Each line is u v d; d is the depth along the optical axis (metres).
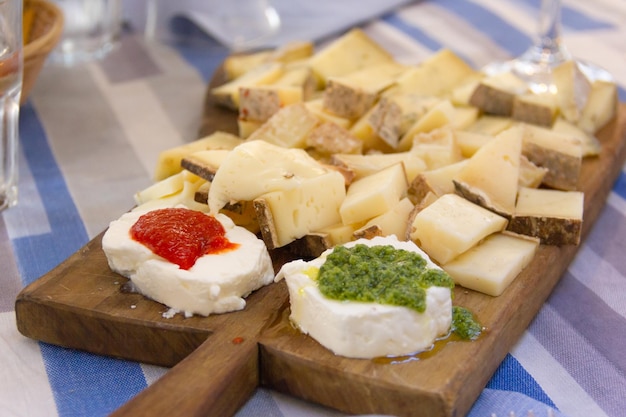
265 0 0.82
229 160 0.46
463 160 0.53
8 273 0.49
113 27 0.80
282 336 0.41
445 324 0.41
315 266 0.42
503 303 0.43
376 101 0.59
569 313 0.47
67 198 0.56
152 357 0.43
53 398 0.41
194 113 0.67
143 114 0.66
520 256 0.45
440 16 0.86
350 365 0.39
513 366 0.43
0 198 0.54
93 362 0.43
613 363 0.43
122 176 0.58
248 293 0.44
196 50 0.79
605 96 0.60
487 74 0.66
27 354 0.43
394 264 0.42
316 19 0.83
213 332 0.41
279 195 0.46
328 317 0.40
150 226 0.44
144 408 0.37
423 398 0.38
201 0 0.80
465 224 0.45
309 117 0.54
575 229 0.47
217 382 0.38
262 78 0.62
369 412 0.39
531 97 0.59
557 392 0.42
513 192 0.49
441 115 0.56
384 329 0.39
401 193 0.49
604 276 0.50
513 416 0.39
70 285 0.44
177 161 0.53
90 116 0.66
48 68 0.73
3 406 0.40
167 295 0.42
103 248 0.44
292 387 0.41
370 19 0.83
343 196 0.48
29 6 0.63
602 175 0.55
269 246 0.46
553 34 0.69
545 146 0.54
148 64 0.75
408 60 0.75
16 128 0.54
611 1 0.90
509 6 0.88
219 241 0.44
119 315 0.42
